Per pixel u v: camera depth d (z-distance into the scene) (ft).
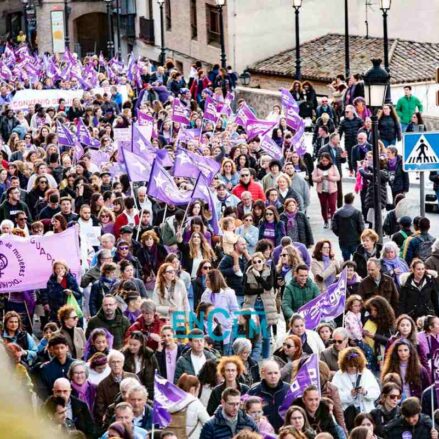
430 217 166.20
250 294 96.58
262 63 338.54
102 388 71.46
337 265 103.81
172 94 255.09
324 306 85.92
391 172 150.51
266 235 121.08
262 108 278.26
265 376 68.69
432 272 95.96
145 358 76.84
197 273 100.89
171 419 65.31
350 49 322.14
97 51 440.45
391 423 67.56
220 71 283.79
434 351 80.28
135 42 412.16
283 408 68.44
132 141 149.28
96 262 102.42
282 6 341.21
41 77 303.68
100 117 230.89
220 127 202.39
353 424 71.15
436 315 96.53
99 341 78.28
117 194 129.70
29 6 440.45
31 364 75.41
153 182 121.49
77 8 437.58
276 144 173.68
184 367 76.74
